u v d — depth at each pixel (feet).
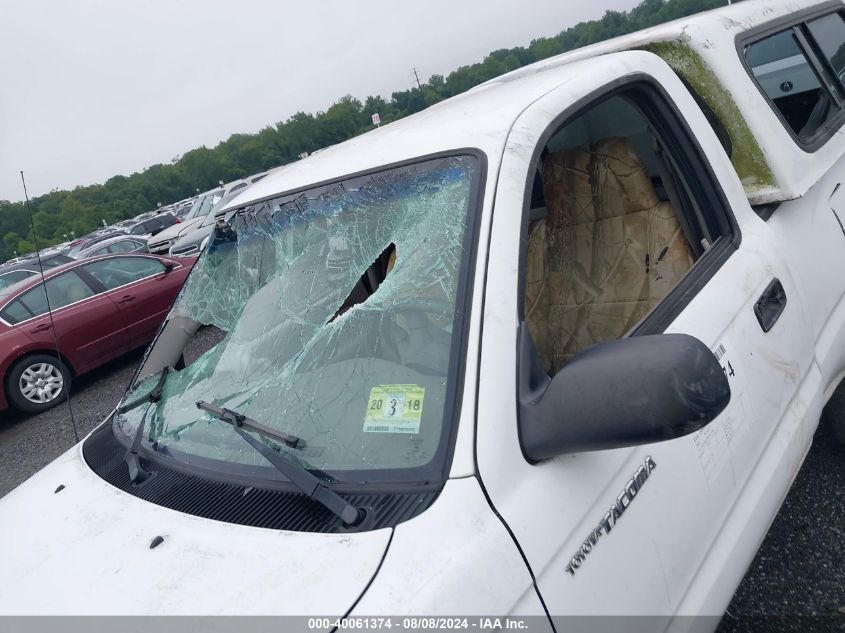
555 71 6.38
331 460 4.62
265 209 6.72
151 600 4.16
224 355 6.34
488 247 4.57
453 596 3.63
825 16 9.94
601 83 5.76
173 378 6.66
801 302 6.88
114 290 25.58
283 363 5.67
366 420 4.68
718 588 5.12
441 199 5.03
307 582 3.86
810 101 8.92
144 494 5.28
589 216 7.37
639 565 4.50
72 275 25.03
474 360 4.31
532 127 5.06
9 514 5.90
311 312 5.84
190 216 53.26
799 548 7.66
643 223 6.96
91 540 4.97
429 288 4.82
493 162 4.85
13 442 21.01
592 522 4.34
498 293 4.48
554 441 4.07
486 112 5.45
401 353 4.83
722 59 7.35
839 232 8.00
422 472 4.20
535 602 3.89
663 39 7.38
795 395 6.59
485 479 4.04
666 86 6.40
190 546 4.45
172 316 7.43
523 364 4.40
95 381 25.68
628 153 6.93
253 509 4.57
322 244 6.04
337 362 5.21
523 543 3.97
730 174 6.70
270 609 3.79
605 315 7.04
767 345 6.19
